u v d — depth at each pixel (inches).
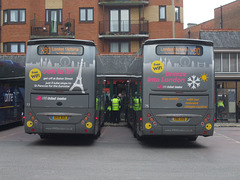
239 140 490.6
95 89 400.2
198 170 274.8
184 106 388.5
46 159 318.7
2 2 1096.2
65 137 503.2
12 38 1083.3
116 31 1130.7
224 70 806.5
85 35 1105.4
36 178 240.7
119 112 732.7
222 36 834.8
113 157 335.0
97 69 430.6
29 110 395.9
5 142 442.6
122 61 889.5
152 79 389.1
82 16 1109.1
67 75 395.9
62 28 1092.5
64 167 281.3
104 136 525.3
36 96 395.5
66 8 1108.5
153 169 277.3
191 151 381.1
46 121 395.2
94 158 327.6
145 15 1132.5
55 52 397.1
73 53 398.0
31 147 397.7
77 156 338.0
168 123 388.5
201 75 390.0
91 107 397.4
